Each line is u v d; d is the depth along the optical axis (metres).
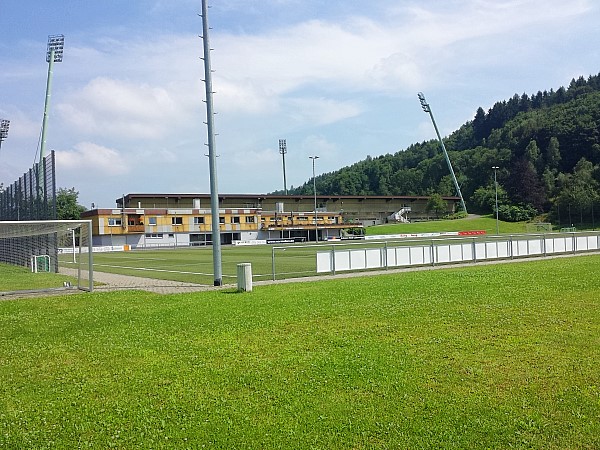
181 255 55.38
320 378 7.21
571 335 9.16
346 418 5.85
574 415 5.75
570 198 120.94
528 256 30.89
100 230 91.88
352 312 11.99
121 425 5.91
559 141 150.38
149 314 12.93
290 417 5.93
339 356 8.29
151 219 96.19
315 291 16.08
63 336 10.84
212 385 7.13
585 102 157.88
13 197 48.09
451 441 5.23
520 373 7.19
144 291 18.25
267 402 6.41
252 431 5.60
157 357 8.72
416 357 8.09
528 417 5.73
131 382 7.43
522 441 5.20
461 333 9.57
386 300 13.60
